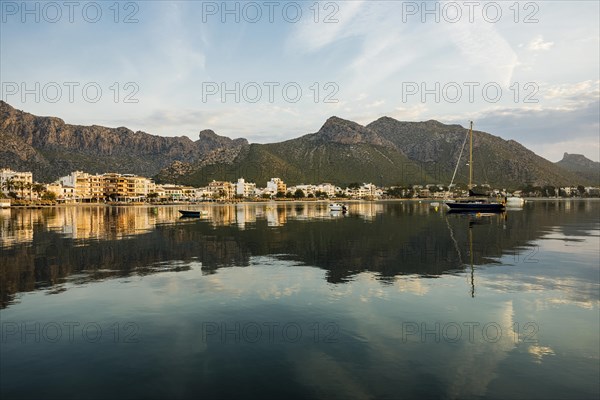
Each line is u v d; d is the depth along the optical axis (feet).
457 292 61.21
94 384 33.24
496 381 33.45
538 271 76.95
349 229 167.53
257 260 91.76
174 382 33.50
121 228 180.45
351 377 34.27
